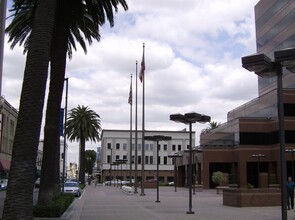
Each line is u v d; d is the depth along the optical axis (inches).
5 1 356.5
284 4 2452.0
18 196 451.5
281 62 436.5
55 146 761.6
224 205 1053.2
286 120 2170.3
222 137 2534.5
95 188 2696.9
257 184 2340.1
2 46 350.6
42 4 509.4
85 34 1094.4
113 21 924.6
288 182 895.1
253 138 2326.5
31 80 485.7
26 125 472.1
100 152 5423.2
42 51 495.8
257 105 2518.5
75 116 2571.4
